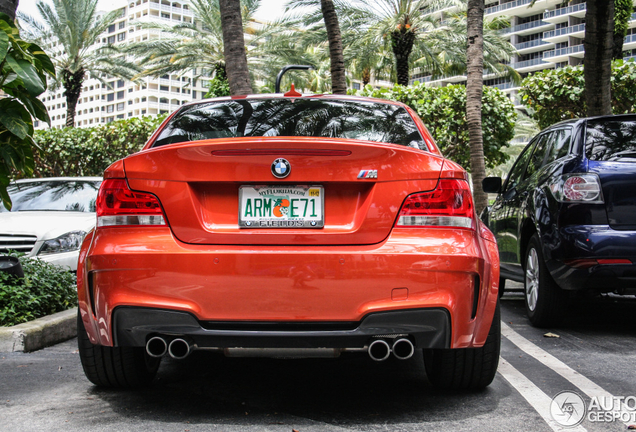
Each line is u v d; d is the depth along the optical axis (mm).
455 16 26484
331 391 3254
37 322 4469
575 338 4723
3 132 3992
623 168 4613
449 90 16031
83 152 19578
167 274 2578
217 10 27922
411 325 2574
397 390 3273
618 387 3350
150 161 2688
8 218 6461
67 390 3266
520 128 38438
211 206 2664
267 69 29625
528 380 3475
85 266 2779
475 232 2703
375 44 25625
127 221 2660
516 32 87375
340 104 3570
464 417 2832
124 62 33969
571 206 4648
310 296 2555
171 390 3262
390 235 2613
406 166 2658
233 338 2582
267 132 3256
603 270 4477
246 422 2744
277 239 2604
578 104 14586
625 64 14422
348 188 2654
